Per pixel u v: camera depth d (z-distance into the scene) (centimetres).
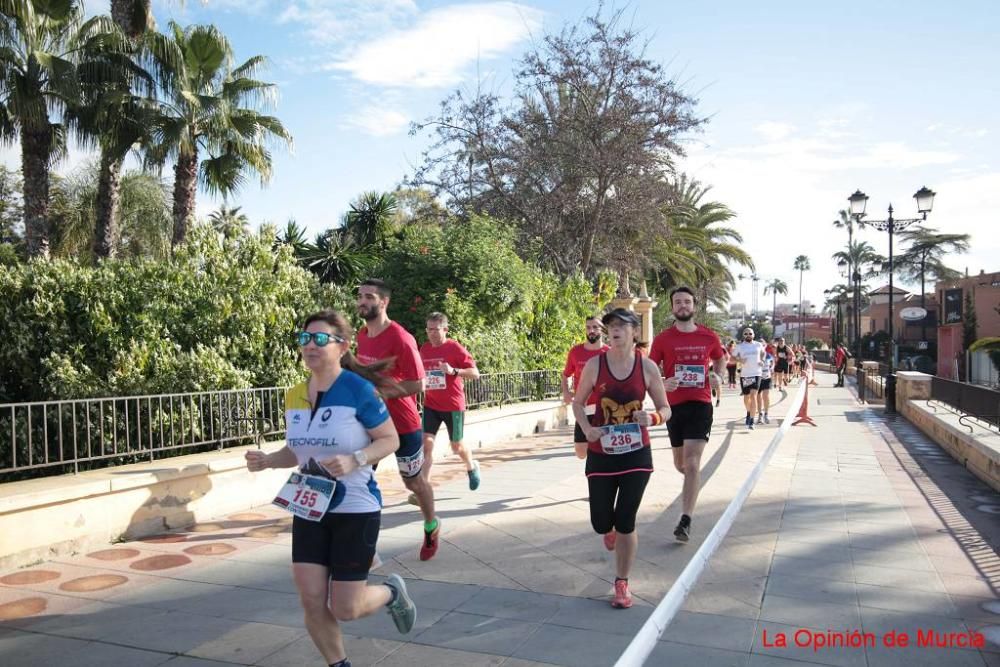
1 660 364
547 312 1688
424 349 680
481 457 1038
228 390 757
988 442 884
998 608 435
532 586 471
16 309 848
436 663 359
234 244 1034
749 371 1373
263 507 703
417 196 2630
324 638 305
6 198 2517
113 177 1521
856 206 2120
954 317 4625
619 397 433
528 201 2225
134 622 414
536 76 2122
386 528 618
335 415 308
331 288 1140
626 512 426
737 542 573
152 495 602
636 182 2178
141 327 897
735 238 3578
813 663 359
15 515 509
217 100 1554
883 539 585
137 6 1541
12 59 1313
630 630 398
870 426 1473
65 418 692
